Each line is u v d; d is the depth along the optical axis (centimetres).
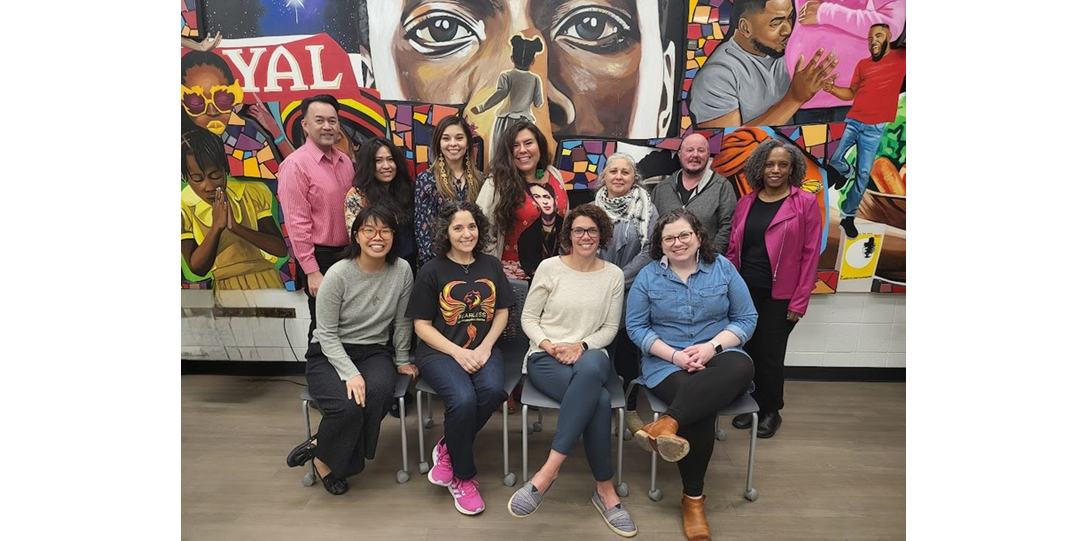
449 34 266
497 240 232
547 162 238
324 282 197
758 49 263
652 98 268
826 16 259
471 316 206
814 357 304
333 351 196
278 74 272
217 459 224
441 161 235
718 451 232
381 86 271
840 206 278
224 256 295
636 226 229
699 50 264
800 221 221
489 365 201
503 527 183
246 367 309
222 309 302
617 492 199
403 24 266
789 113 269
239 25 268
